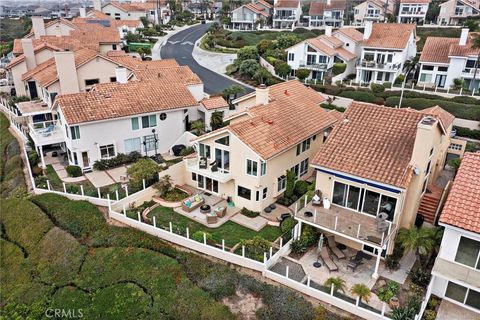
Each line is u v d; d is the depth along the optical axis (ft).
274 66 214.69
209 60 252.42
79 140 116.37
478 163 71.05
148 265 84.53
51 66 162.20
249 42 282.56
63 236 95.35
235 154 97.55
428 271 75.00
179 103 131.34
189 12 439.22
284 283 75.51
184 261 84.12
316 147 118.32
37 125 133.39
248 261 79.82
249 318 70.74
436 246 78.02
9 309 84.02
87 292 83.35
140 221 94.89
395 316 64.49
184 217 98.22
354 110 91.86
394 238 78.64
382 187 76.18
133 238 91.30
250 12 337.72
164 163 123.95
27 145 140.05
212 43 284.00
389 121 86.74
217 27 335.47
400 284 74.02
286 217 95.20
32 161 127.34
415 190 77.15
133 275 83.51
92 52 166.50
